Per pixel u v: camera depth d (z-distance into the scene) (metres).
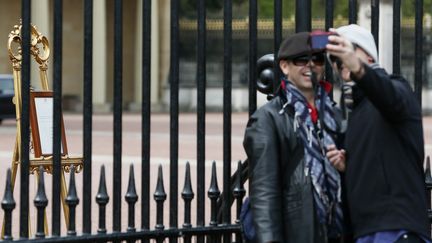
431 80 89.00
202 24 15.66
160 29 99.56
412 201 12.88
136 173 35.62
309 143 13.34
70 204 14.93
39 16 81.00
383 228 12.80
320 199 13.25
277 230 13.10
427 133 59.84
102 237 15.02
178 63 15.62
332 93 15.77
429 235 13.76
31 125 17.89
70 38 97.75
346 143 13.15
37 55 18.30
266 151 13.28
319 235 13.22
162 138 57.00
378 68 13.10
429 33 84.50
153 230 15.42
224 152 15.81
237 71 93.31
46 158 17.55
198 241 15.72
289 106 13.45
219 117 82.62
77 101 95.81
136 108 96.38
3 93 70.69
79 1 97.81
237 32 92.88
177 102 15.62
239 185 15.79
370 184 12.91
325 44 13.06
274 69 15.90
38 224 14.70
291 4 77.81
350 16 16.33
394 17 16.34
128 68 99.31
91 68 15.08
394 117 12.76
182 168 36.69
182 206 26.91
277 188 13.23
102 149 48.31
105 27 94.62
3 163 40.94
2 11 94.06
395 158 12.88
